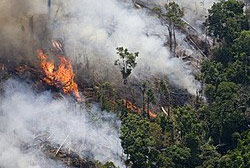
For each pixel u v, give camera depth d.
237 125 137.62
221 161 125.69
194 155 126.25
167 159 122.88
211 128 139.88
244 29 171.75
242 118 138.12
